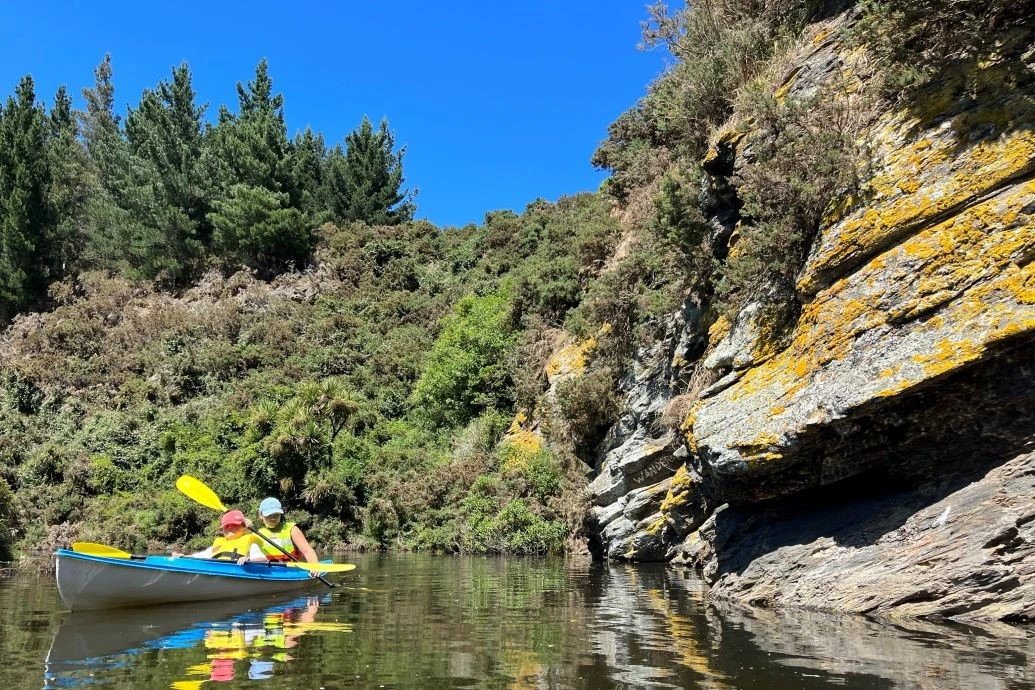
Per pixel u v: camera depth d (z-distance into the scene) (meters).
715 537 9.46
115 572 7.37
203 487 10.19
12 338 35.19
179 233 41.06
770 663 4.85
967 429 6.97
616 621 6.68
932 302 7.02
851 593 7.00
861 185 8.20
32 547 19.83
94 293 37.66
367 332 34.88
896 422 7.18
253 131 43.66
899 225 7.57
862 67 9.42
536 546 16.05
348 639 5.80
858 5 9.64
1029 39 7.48
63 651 5.32
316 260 40.84
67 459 24.48
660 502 13.35
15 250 38.22
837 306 7.86
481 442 22.56
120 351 32.78
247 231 40.56
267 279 40.47
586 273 23.17
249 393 28.83
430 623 6.59
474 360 25.89
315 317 35.78
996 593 6.29
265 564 8.89
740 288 10.16
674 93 14.25
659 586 9.59
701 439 8.80
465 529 17.81
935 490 7.20
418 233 43.22
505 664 4.89
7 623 6.61
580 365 18.42
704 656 5.09
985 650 5.16
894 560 6.93
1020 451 6.75
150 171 41.81
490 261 35.88
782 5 12.52
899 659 4.91
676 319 13.74
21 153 39.62
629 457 13.95
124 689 4.24
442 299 35.72
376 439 26.64
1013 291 6.51
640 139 23.53
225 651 5.31
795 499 8.56
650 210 19.08
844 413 7.18
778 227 9.02
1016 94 7.30
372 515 21.83
